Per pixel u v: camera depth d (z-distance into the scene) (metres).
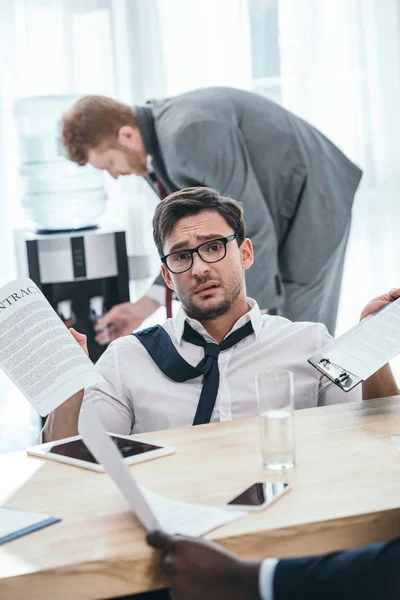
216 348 1.82
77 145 3.23
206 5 3.57
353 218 3.83
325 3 3.68
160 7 3.53
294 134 3.39
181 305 1.88
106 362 1.88
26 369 1.53
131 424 1.88
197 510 1.21
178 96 3.31
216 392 1.79
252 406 1.83
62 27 3.45
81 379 1.51
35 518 1.24
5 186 3.49
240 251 1.89
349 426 1.56
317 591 0.99
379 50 3.75
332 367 1.65
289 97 3.72
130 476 1.15
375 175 3.82
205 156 3.21
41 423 3.51
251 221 3.31
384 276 3.89
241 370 1.87
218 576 1.05
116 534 1.17
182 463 1.42
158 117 3.26
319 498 1.24
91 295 3.30
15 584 1.08
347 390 1.60
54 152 3.42
